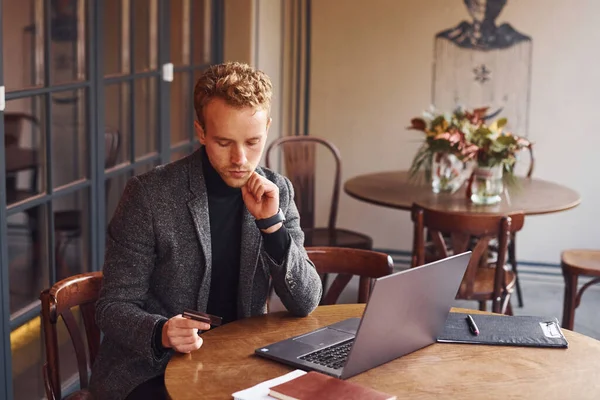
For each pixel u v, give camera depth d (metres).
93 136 3.54
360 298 2.66
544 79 5.38
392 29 5.53
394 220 5.69
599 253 4.28
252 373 1.85
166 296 2.14
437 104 5.54
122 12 3.79
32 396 3.25
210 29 4.95
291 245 2.12
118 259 2.08
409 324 1.92
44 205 3.26
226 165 1.96
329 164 5.77
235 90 1.90
